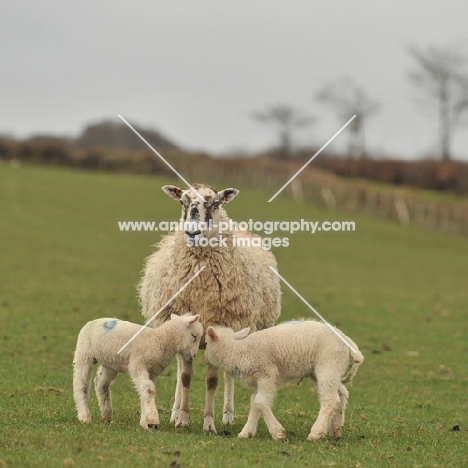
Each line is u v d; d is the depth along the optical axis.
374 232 50.91
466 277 36.06
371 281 32.56
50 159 84.38
